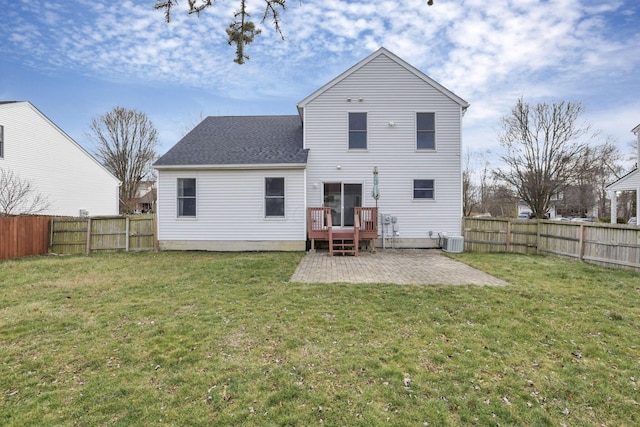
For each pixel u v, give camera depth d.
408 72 12.43
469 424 2.60
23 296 5.96
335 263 9.27
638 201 15.34
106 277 7.44
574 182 23.89
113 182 23.12
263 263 8.97
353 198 12.49
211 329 4.38
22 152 16.08
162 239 11.78
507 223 11.52
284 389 3.03
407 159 12.41
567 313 5.03
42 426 2.54
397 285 6.64
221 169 11.66
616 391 3.06
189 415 2.67
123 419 2.62
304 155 11.93
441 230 12.36
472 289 6.31
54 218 12.02
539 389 3.08
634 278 7.24
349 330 4.39
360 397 2.92
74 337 4.16
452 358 3.63
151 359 3.59
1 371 3.35
